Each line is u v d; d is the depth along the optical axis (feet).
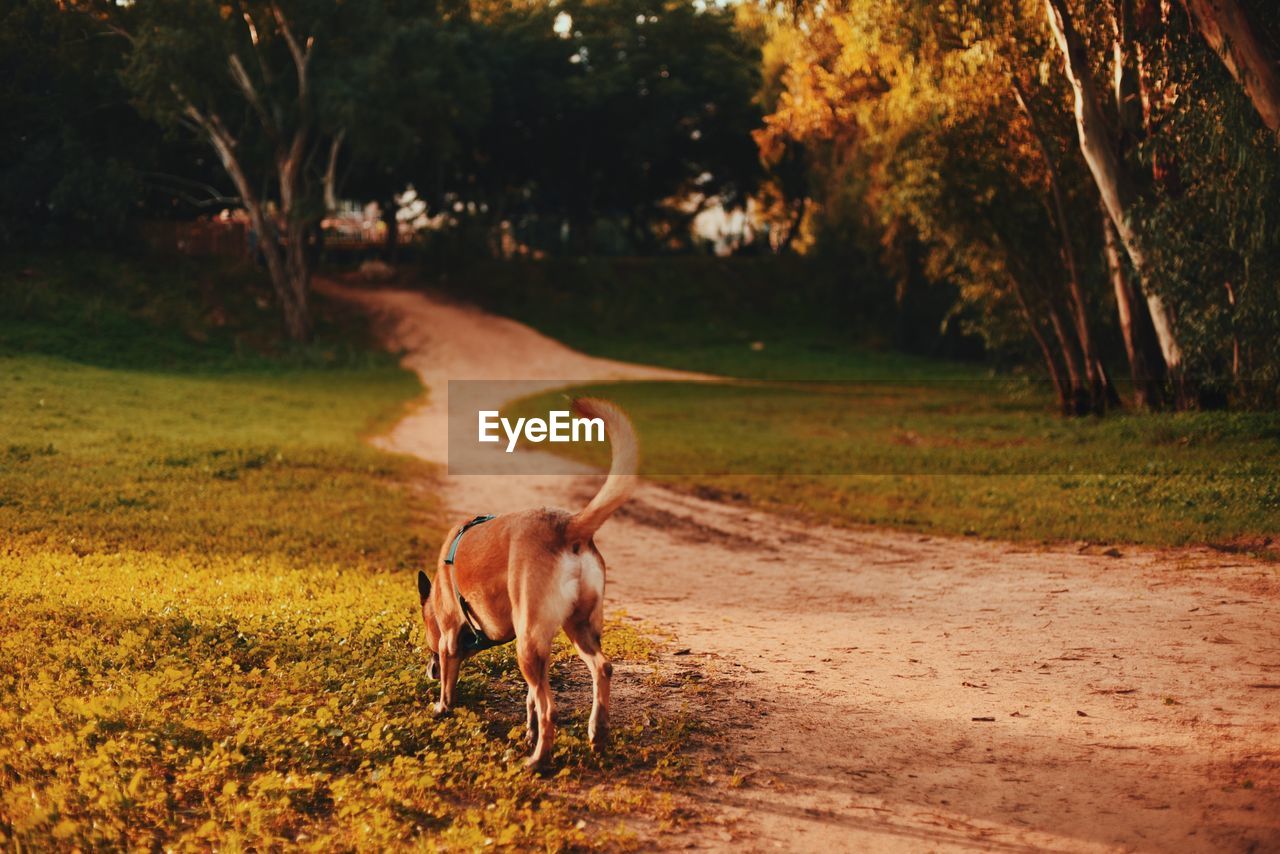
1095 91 67.10
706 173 216.54
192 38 116.37
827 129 91.35
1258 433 64.85
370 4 128.16
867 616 36.17
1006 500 56.80
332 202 139.85
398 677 24.63
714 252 231.91
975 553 47.03
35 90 126.21
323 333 148.97
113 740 19.62
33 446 60.49
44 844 15.78
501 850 16.37
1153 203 65.36
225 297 146.61
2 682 22.89
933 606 37.29
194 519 47.70
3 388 82.64
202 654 25.99
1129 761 20.59
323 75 131.75
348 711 22.24
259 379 120.98
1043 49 69.97
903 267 130.00
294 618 30.01
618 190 210.79
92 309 127.24
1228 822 17.65
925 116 78.74
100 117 135.44
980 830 17.72
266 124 134.41
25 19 117.29
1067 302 92.58
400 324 157.58
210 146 145.48
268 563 40.83
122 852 16.06
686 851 16.94
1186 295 62.59
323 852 16.38
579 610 20.17
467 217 189.98
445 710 22.99
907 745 21.88
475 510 60.95
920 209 84.58
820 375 151.33
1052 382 105.19
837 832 17.70
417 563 45.06
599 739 20.17
